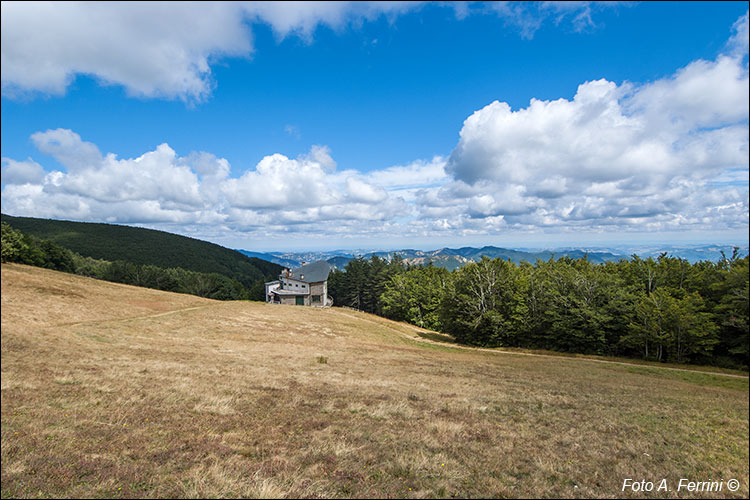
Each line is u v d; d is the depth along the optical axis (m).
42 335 21.89
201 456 7.87
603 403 17.44
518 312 56.91
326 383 17.50
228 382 15.76
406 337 60.22
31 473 6.57
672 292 52.41
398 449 9.05
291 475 7.14
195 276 118.69
